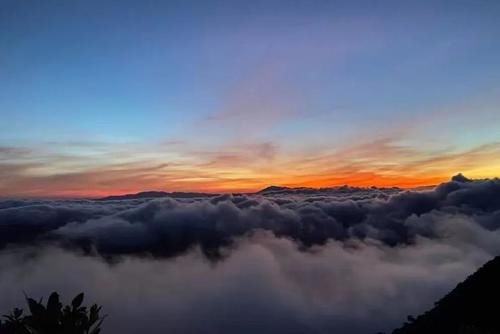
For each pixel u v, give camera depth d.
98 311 3.44
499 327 23.00
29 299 3.31
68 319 3.30
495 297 31.28
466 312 31.78
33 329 3.16
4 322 3.51
